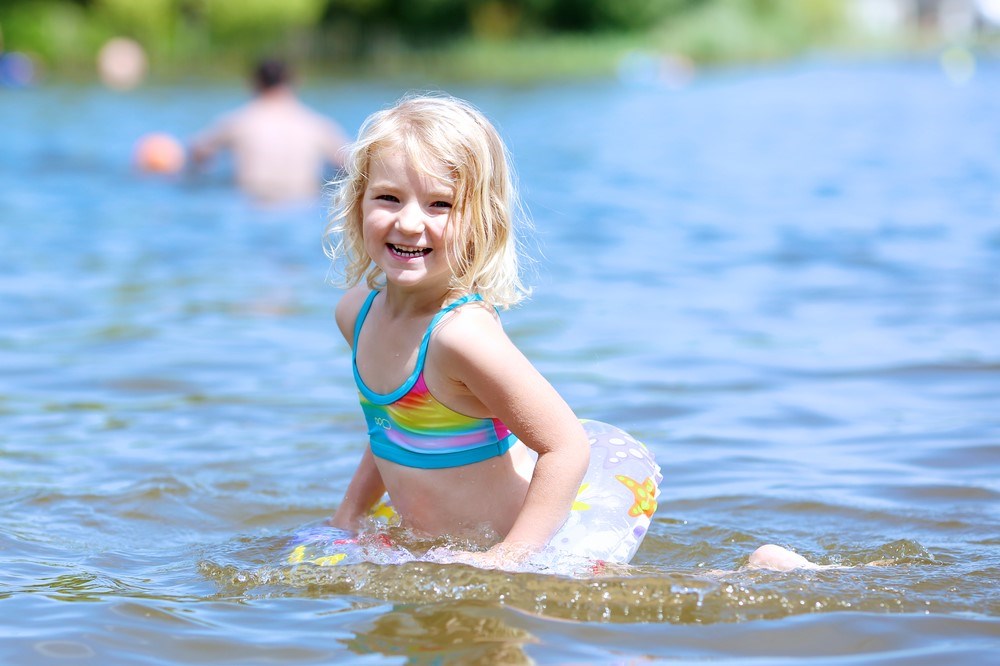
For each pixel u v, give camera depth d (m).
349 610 4.34
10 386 8.15
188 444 6.96
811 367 8.59
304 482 6.34
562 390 8.05
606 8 60.81
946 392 7.97
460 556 4.76
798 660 3.93
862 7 85.75
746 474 6.46
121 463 6.60
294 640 4.09
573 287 11.23
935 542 5.39
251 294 11.02
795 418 7.48
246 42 53.50
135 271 11.93
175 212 15.71
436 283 4.87
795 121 29.25
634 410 7.64
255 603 4.46
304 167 17.66
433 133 4.77
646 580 4.53
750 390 8.08
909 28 87.31
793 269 11.94
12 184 17.92
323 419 7.50
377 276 5.19
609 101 36.12
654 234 14.03
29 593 4.60
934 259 12.22
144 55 51.06
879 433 7.16
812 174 19.20
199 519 5.79
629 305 10.52
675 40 60.56
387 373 4.97
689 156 22.06
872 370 8.49
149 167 19.22
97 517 5.74
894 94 38.31
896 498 6.04
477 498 4.95
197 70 48.28
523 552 4.67
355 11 58.19
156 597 4.55
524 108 33.56
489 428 4.92
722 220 14.93
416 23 59.34
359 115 29.52
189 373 8.52
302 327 9.88
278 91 18.03
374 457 5.21
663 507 5.96
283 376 8.48
